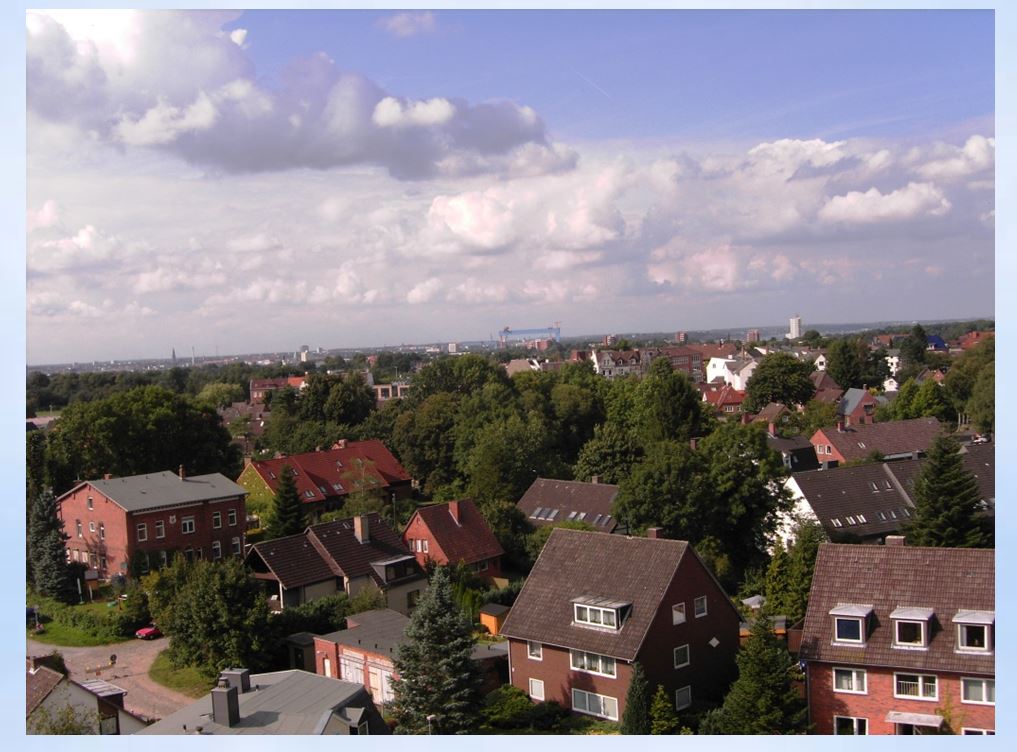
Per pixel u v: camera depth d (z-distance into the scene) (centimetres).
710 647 3578
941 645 2880
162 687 3988
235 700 2597
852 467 6291
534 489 6725
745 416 10369
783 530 5747
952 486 4881
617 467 7069
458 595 4741
